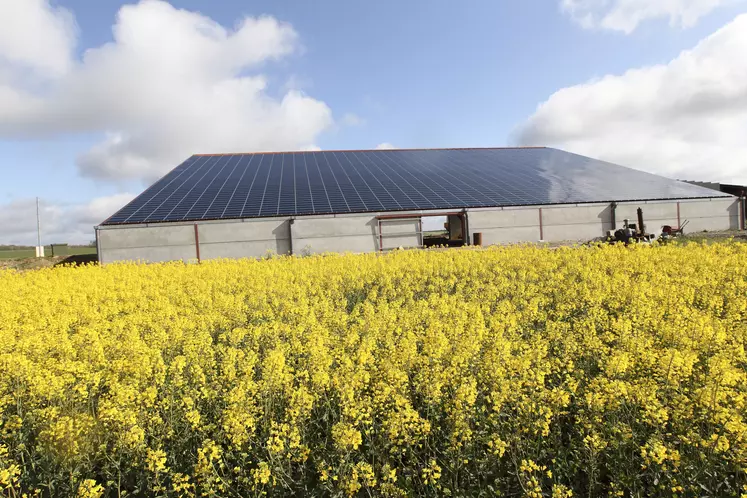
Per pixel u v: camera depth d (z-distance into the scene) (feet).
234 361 20.07
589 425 13.32
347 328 26.13
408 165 124.26
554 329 22.44
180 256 78.69
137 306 34.81
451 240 101.14
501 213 90.68
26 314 31.94
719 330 20.38
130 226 76.89
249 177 106.01
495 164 129.80
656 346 20.27
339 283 40.40
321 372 16.51
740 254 43.98
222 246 80.23
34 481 14.42
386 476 12.50
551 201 94.27
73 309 32.78
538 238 92.43
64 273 50.93
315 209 84.84
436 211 87.61
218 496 12.67
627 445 13.32
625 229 72.02
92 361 21.84
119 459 14.17
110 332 27.48
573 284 33.14
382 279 39.60
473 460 13.74
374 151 143.84
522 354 18.79
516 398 14.76
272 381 16.80
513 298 31.76
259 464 12.98
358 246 84.74
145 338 24.75
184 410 16.07
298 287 37.22
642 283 31.42
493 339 20.88
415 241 86.89
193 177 104.88
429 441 15.05
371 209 85.76
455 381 16.42
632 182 114.42
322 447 14.51
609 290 31.27
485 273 41.45
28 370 18.81
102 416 15.11
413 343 19.77
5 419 17.46
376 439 14.65
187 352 21.81
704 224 102.17
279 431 14.62
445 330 23.50
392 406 15.72
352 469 12.58
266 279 42.16
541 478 13.07
